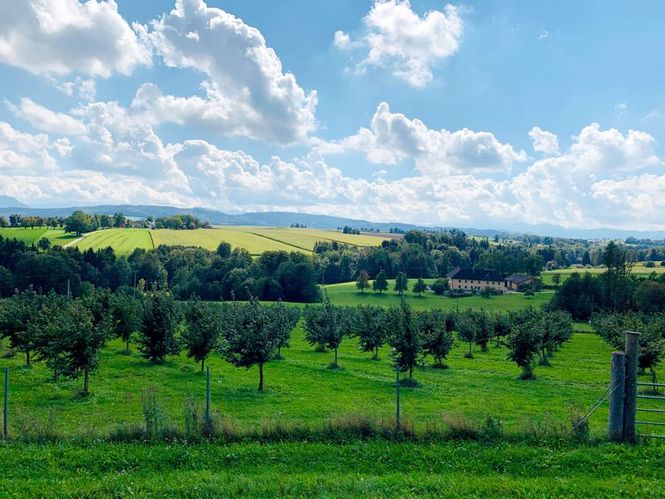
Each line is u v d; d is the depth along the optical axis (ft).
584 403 103.19
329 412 88.48
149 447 52.03
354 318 205.16
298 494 40.55
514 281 582.76
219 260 520.01
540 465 48.16
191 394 103.50
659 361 124.36
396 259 644.27
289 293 470.39
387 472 46.57
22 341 137.49
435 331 157.58
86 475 44.47
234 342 110.22
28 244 526.57
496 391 117.39
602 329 193.16
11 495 39.40
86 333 99.50
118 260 467.52
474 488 41.96
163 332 145.59
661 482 43.62
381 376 137.39
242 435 55.98
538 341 138.21
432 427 57.93
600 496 40.83
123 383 114.01
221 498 39.47
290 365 153.79
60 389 104.94
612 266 416.05
